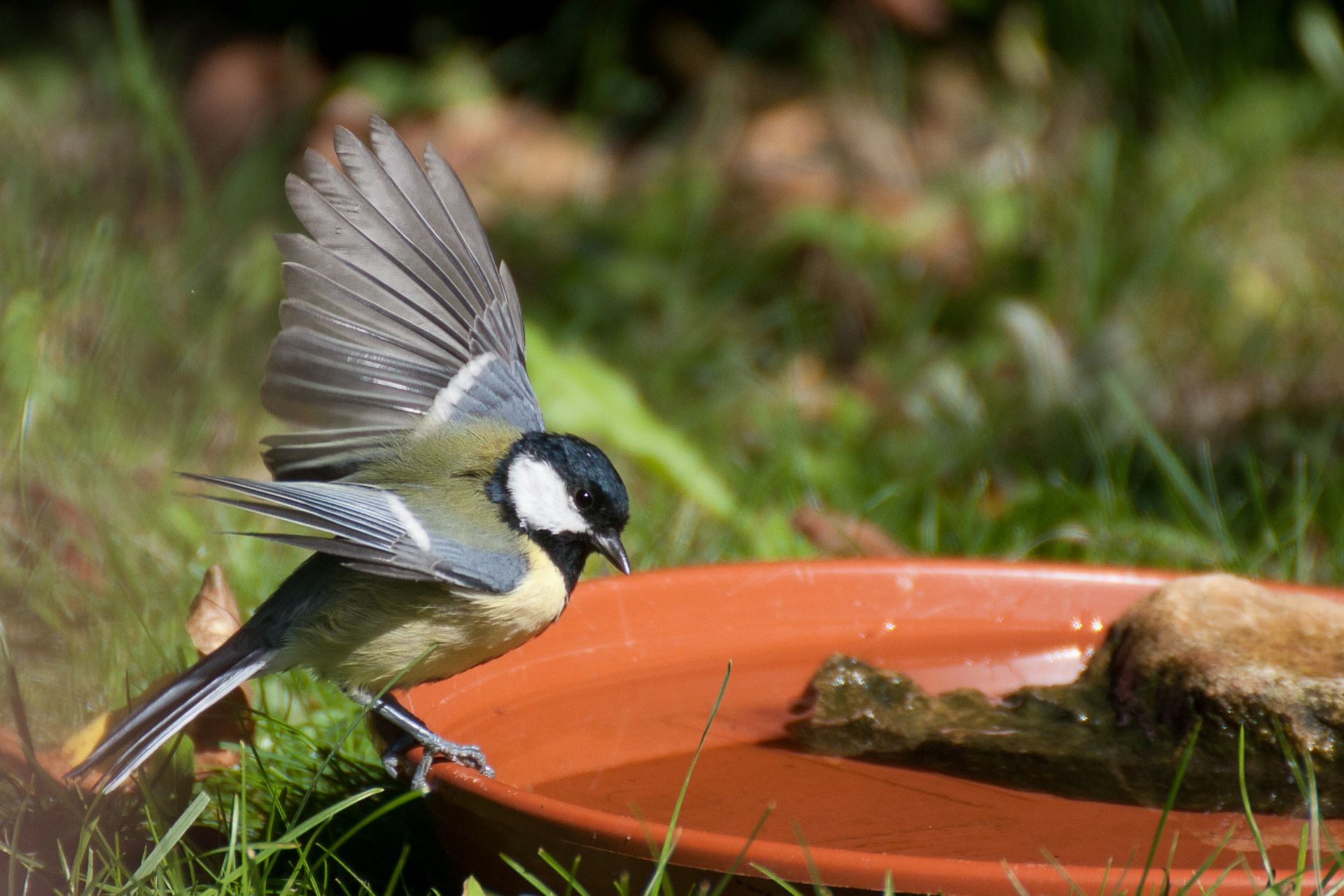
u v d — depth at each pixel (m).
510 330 5.72
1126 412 9.77
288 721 6.30
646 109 15.94
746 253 13.30
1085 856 4.54
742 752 5.37
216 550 7.71
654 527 8.52
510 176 14.93
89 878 4.54
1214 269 12.14
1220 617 5.47
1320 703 5.05
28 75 14.95
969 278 12.91
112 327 9.42
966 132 14.92
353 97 14.97
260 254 11.82
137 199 12.30
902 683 5.71
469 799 4.31
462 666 5.31
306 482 5.24
